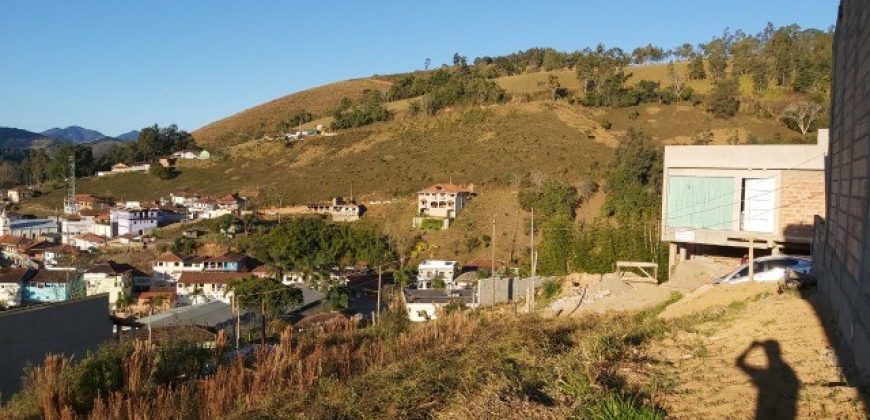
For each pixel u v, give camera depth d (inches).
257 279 1611.7
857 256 307.4
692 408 252.8
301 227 2225.6
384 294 1738.4
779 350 329.1
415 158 2945.4
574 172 2364.7
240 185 3181.6
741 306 472.4
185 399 376.2
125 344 491.8
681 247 898.7
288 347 498.6
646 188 1724.9
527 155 2655.0
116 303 1760.6
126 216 2751.0
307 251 2126.0
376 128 3503.9
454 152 2883.9
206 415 355.3
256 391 381.7
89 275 1945.1
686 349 354.6
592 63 3484.3
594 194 1994.3
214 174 3481.8
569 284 919.0
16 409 389.7
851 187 343.6
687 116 2854.3
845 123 382.0
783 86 2859.3
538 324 576.7
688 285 788.0
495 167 2613.2
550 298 874.8
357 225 2361.0
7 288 1878.7
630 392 272.8
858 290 294.4
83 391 396.5
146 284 2066.9
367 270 2052.2
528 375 320.2
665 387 282.2
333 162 3191.4
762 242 826.2
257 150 3686.0
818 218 515.2
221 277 1919.3
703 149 864.9
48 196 3636.8
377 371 405.1
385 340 571.8
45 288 1909.4
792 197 812.0
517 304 917.2
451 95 3486.7
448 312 902.4
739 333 378.0
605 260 1115.3
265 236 2262.6
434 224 2242.9
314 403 338.0
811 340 341.7
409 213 2401.6
